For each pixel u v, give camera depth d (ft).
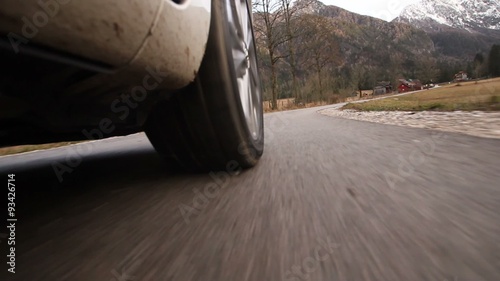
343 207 4.58
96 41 3.02
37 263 3.66
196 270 3.19
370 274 2.87
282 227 4.05
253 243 3.67
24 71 3.04
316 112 44.47
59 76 3.31
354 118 22.91
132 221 4.75
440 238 3.42
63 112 4.00
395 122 16.57
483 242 3.29
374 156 8.08
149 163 9.66
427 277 2.76
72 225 4.78
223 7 6.12
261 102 10.12
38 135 5.21
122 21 3.16
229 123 6.40
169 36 3.89
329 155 8.72
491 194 4.69
